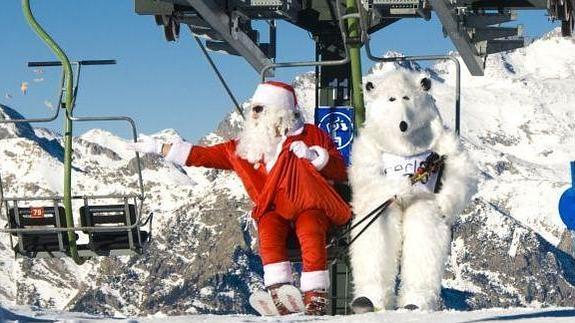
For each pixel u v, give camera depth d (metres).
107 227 13.72
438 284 11.12
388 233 11.19
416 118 11.09
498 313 8.80
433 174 11.20
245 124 10.77
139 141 10.98
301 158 10.39
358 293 11.33
